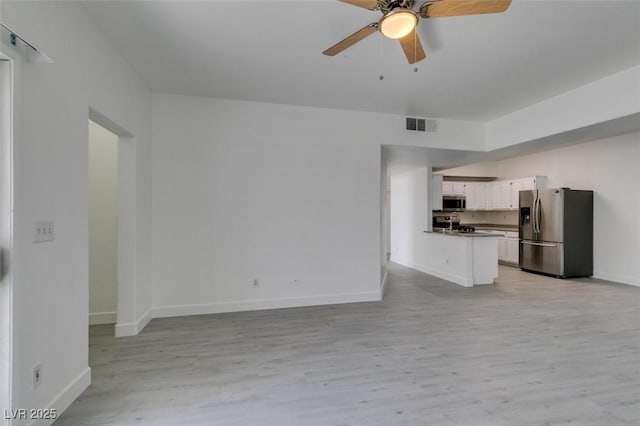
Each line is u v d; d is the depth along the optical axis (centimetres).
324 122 449
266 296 426
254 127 423
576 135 417
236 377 244
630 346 300
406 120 483
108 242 375
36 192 179
